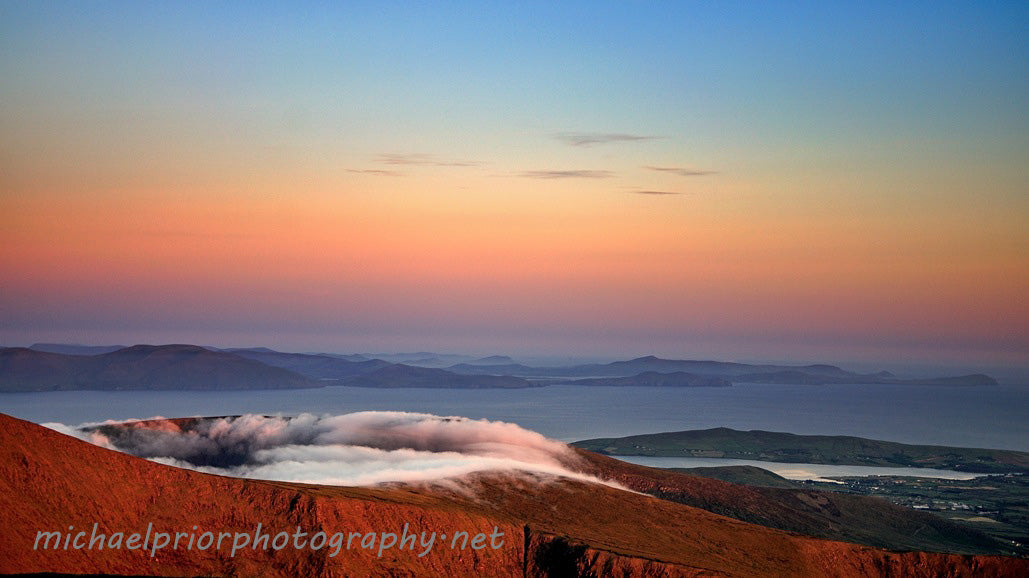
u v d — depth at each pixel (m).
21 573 118.25
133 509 142.00
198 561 140.38
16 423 139.62
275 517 153.88
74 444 144.25
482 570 167.75
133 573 131.50
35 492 132.12
